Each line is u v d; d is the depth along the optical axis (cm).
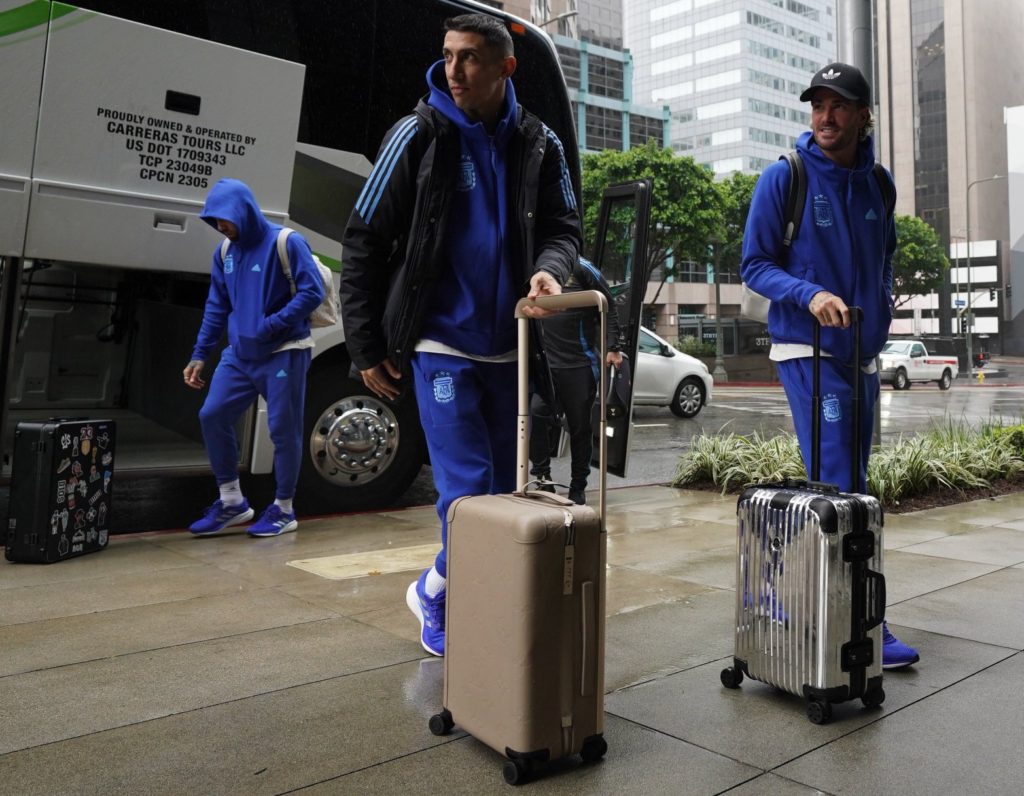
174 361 677
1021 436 854
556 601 214
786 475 714
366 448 601
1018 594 392
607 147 8231
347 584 404
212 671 288
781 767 221
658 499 688
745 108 9431
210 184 535
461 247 274
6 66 468
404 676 285
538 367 283
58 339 744
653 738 239
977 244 11500
